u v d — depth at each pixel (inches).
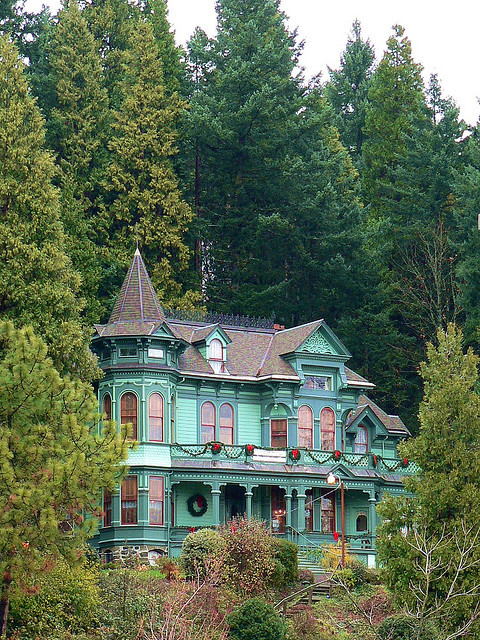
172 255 5216.5
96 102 5300.2
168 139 5295.3
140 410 3846.0
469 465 2797.7
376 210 5880.9
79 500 2267.5
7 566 2214.6
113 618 2596.0
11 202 3683.6
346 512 4205.2
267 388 4151.1
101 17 5841.5
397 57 6250.0
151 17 5989.2
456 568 2618.1
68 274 3715.6
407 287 5315.0
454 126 5625.0
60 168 4950.8
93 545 3823.8
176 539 3823.8
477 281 4960.6
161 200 5172.2
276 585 3250.5
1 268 3597.4
